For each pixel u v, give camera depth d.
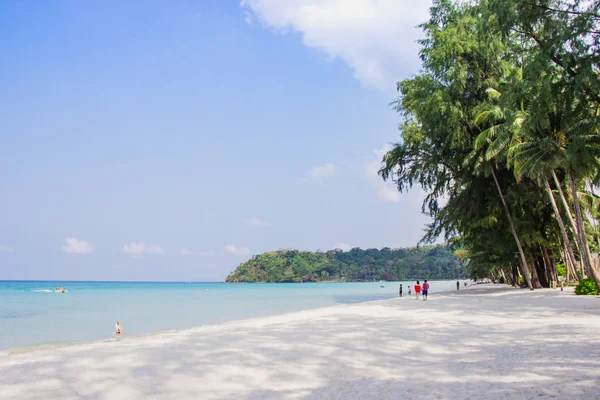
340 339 12.69
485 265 43.69
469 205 36.81
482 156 33.34
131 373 8.75
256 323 20.47
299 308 41.62
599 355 8.98
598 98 19.59
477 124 32.78
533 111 21.31
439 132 33.09
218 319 31.03
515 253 39.09
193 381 7.99
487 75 32.06
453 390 6.85
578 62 18.23
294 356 10.16
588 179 32.09
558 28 18.09
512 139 28.70
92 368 9.34
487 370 8.12
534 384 6.90
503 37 21.31
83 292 106.81
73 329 26.03
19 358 11.33
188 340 13.54
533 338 11.75
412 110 35.88
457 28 31.89
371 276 194.12
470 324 15.56
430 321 16.92
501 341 11.49
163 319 31.80
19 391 7.62
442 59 31.86
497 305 23.73
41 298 72.12
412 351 10.49
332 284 184.38
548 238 37.41
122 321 30.61
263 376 8.27
